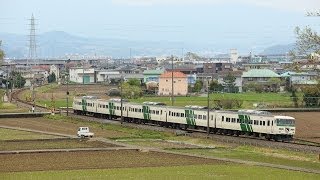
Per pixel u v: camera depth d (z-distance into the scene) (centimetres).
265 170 6400
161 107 11850
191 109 11006
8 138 9888
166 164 6956
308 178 5828
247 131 9725
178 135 10281
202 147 8681
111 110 13612
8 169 6500
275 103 17250
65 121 13475
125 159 7412
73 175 6044
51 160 7288
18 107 17012
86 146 8825
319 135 10450
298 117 13825
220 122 10294
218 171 6344
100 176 5978
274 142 8956
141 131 10925
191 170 6431
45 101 19225
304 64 7950
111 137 10131
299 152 7700
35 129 11594
